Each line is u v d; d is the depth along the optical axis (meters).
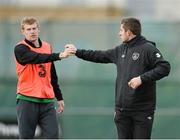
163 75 20.56
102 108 40.56
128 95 21.03
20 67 21.27
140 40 21.12
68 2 79.56
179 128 40.59
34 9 78.94
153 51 20.80
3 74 40.59
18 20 40.66
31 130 21.33
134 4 71.81
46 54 21.06
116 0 76.06
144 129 21.09
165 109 40.66
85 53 21.95
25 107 21.20
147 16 67.88
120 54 21.44
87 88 40.62
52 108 21.45
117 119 21.47
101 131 40.50
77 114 40.56
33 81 21.25
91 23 40.06
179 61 40.44
